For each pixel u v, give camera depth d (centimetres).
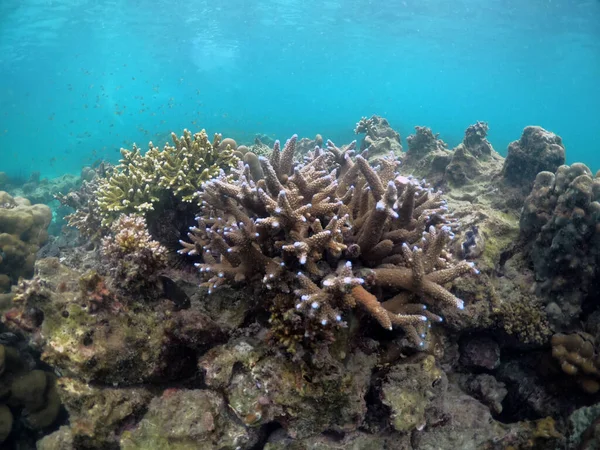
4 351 102
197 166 115
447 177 173
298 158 245
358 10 752
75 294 80
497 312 104
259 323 82
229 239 82
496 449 87
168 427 72
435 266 84
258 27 953
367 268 80
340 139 652
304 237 76
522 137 151
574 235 102
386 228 86
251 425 72
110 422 75
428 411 85
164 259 86
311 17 844
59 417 109
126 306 82
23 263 144
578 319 108
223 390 76
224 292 86
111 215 115
